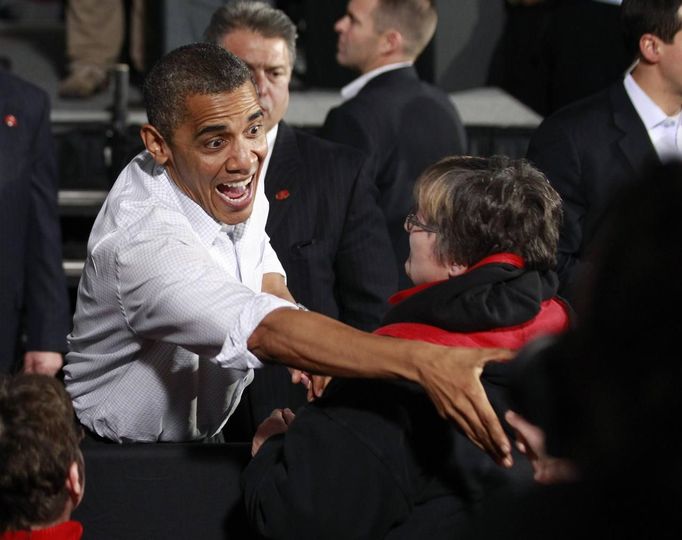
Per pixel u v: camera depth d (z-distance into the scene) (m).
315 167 4.73
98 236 3.36
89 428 3.65
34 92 5.77
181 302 3.10
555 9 8.67
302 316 2.96
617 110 4.92
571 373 1.84
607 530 1.76
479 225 2.90
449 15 9.12
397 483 2.76
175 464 3.31
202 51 3.25
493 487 2.81
